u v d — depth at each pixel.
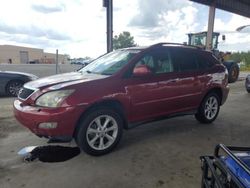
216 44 17.75
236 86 12.91
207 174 2.33
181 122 5.79
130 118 4.30
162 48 4.78
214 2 15.76
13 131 5.03
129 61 4.30
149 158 3.87
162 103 4.65
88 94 3.73
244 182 1.77
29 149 4.15
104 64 4.72
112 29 9.92
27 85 4.06
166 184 3.15
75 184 3.13
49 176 3.32
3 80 9.30
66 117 3.57
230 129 5.34
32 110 3.62
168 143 4.48
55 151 4.09
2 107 7.25
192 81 5.07
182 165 3.65
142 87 4.30
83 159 3.82
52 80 4.08
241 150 2.29
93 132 3.87
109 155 3.97
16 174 3.37
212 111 5.75
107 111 3.95
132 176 3.33
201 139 4.71
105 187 3.07
